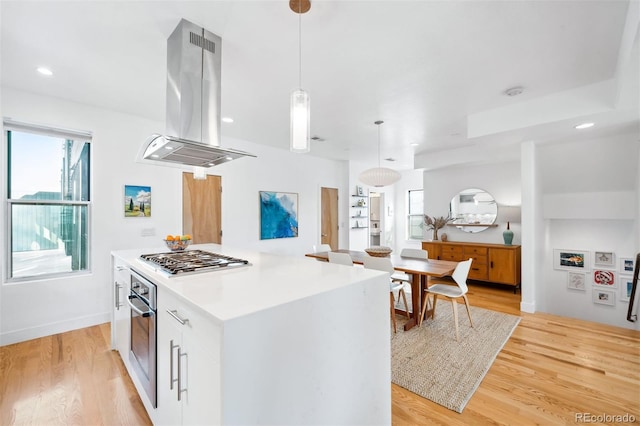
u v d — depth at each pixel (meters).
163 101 3.11
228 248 2.97
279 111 3.39
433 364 2.44
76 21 1.80
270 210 5.16
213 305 1.10
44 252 3.04
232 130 4.18
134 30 1.91
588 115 2.71
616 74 2.45
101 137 3.31
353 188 6.66
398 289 3.39
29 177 2.96
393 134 4.26
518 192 5.13
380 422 1.60
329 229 6.30
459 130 4.05
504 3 1.65
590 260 4.07
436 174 6.19
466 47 2.09
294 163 5.60
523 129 3.15
